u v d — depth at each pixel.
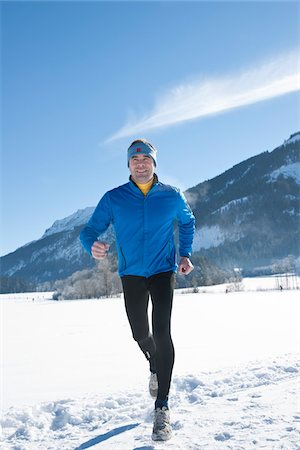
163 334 2.55
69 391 4.47
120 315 22.14
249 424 2.44
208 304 28.03
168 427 2.37
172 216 2.86
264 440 2.18
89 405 3.36
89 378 5.25
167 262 2.78
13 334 13.65
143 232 2.75
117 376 5.29
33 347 9.66
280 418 2.49
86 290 79.69
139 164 2.80
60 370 6.09
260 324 12.34
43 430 2.95
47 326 16.67
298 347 6.87
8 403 3.99
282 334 9.30
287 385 3.37
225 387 3.62
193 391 3.59
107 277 79.81
